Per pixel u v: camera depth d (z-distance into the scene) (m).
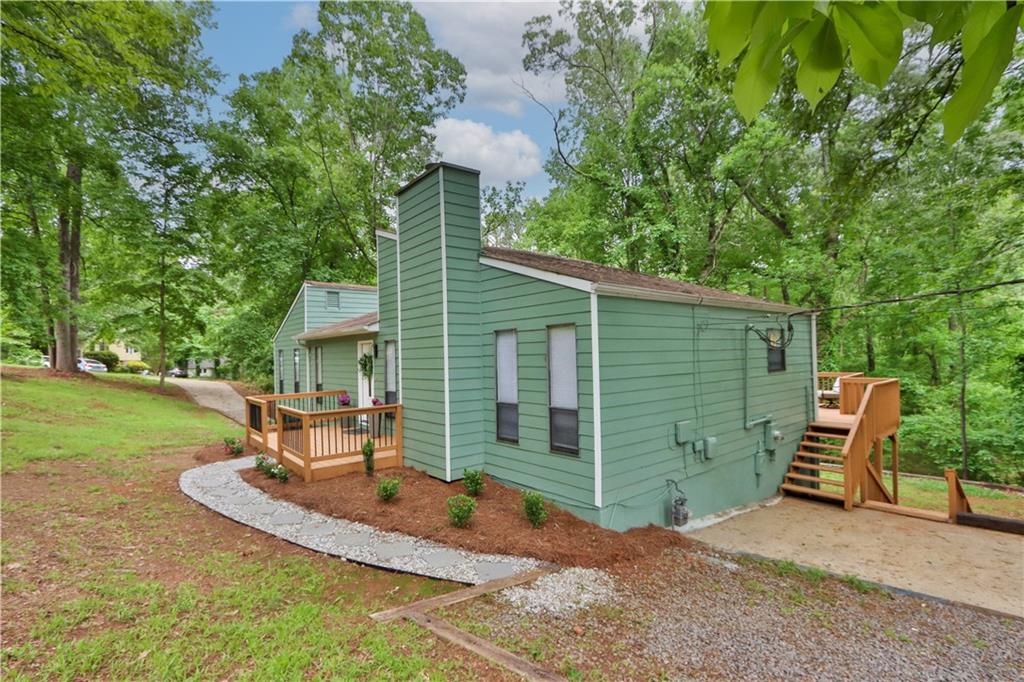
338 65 20.72
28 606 3.73
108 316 19.97
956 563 5.73
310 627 3.57
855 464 8.55
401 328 8.69
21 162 12.17
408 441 8.48
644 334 6.71
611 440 6.18
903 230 11.93
